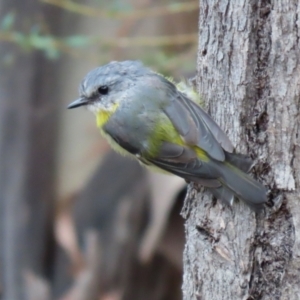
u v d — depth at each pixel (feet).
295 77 21.61
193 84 25.76
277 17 21.66
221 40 23.11
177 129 24.07
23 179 46.93
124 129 25.73
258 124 22.33
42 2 44.78
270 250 22.21
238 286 22.67
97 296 47.19
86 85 27.63
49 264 48.67
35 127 46.62
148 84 25.70
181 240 43.86
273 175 22.07
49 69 46.24
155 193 41.83
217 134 22.76
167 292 46.93
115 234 47.03
